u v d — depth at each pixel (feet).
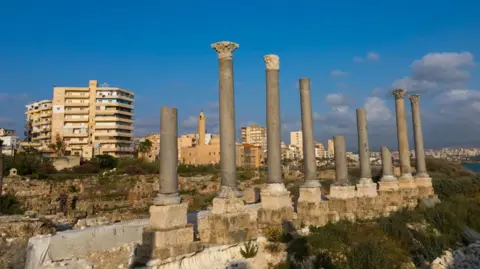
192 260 58.44
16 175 211.82
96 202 175.42
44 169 253.85
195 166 316.81
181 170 290.15
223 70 71.36
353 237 80.64
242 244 66.39
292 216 78.79
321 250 72.95
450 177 218.18
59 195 181.78
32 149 353.10
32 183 188.65
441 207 113.91
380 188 117.19
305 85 94.32
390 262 76.23
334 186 98.53
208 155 392.68
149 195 200.64
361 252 73.87
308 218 83.10
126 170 269.03
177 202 59.00
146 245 56.34
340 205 96.48
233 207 66.95
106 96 430.61
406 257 81.87
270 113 81.51
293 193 144.36
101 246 68.13
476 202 135.13
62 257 64.13
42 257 62.59
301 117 93.40
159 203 57.93
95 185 212.23
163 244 55.67
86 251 66.44
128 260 62.95
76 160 288.92
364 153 111.04
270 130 80.89
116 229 70.64
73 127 421.59
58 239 64.49
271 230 72.59
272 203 77.30
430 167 256.11
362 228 88.28
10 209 153.89
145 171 269.85
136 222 84.64
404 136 126.93
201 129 419.33
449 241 95.66
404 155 126.21
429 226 102.42
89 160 309.63
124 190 207.72
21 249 82.07
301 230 78.54
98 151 409.69
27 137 479.00
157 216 57.52
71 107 426.10
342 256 73.51
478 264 86.48
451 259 86.74
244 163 424.46
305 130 91.97
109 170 285.23
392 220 97.35
